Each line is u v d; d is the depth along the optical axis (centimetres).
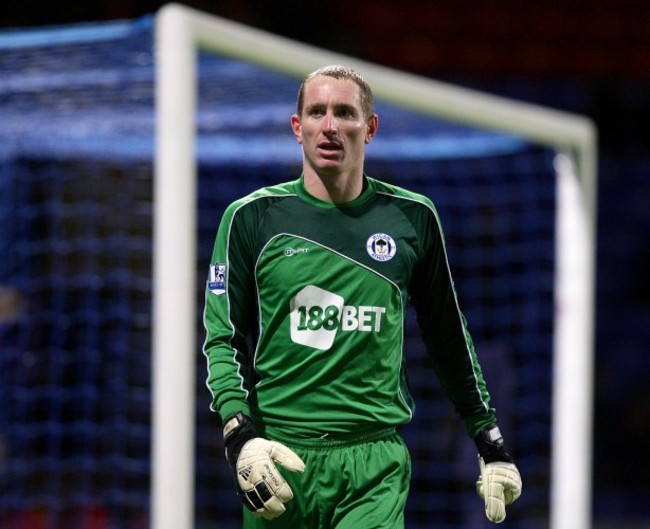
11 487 2883
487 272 3619
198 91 2358
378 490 1227
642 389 4166
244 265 1235
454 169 3394
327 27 4312
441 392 3225
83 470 2944
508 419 3162
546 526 3541
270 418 1233
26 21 3884
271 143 2953
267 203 1241
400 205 1261
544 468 3591
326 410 1219
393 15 4766
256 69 2111
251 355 1273
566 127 2586
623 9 4925
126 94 2358
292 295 1219
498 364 3158
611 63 4872
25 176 3009
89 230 3109
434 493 3212
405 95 2308
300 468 1120
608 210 4494
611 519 3712
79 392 3019
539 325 3641
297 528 1241
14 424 2952
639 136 4662
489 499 1266
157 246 1847
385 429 1246
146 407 3066
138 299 3105
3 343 2950
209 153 2959
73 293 3077
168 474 1802
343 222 1230
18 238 3008
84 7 3934
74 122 2633
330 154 1190
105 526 2909
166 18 1859
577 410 2538
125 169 3105
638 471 3938
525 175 3531
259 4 4197
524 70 4822
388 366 1236
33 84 2245
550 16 4881
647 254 4438
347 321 1216
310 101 1198
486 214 3600
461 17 4819
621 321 4369
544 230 3612
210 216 3456
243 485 1120
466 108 2420
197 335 3281
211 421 3222
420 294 1308
